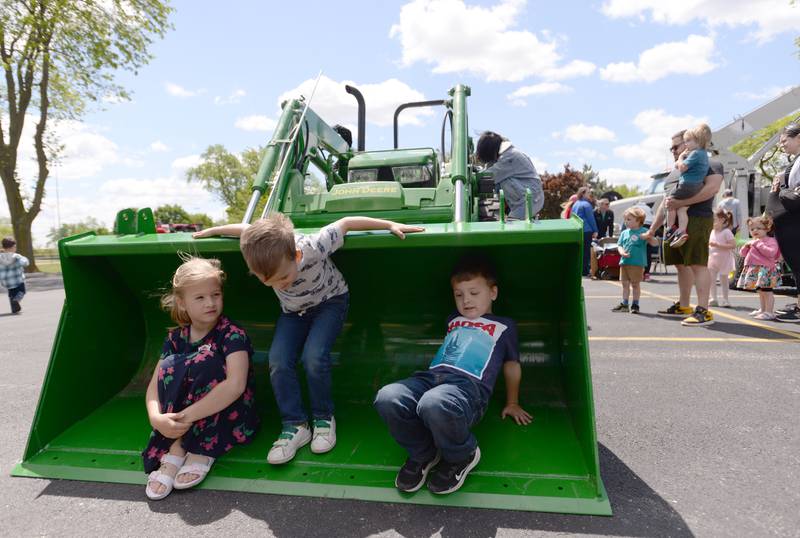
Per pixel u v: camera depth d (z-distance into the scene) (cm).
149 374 289
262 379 280
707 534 171
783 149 459
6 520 187
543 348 264
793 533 171
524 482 197
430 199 358
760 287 550
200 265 223
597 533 172
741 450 233
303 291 224
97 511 192
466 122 395
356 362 278
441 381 206
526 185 449
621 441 245
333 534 175
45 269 2245
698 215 496
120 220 247
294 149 382
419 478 196
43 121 1800
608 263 1048
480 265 238
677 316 580
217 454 216
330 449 224
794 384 324
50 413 239
